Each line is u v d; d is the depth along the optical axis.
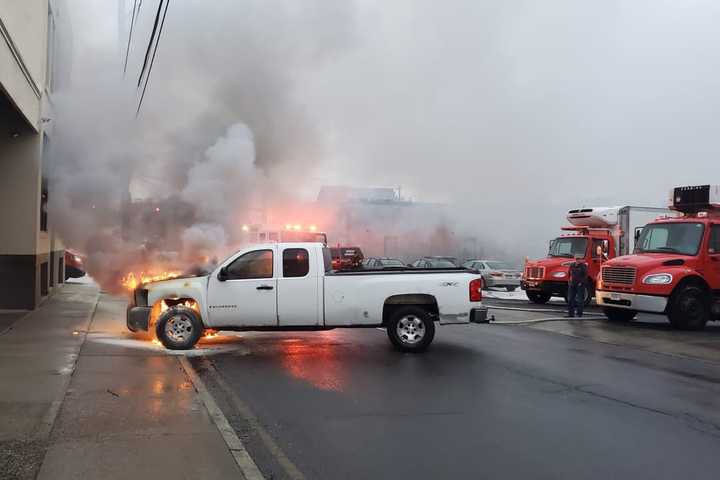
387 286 9.38
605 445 5.14
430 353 9.46
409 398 6.62
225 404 6.25
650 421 5.89
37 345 9.02
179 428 5.27
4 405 5.78
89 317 12.12
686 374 8.29
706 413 6.22
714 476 4.46
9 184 12.66
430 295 9.39
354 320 9.38
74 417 5.52
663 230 14.19
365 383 7.30
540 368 8.45
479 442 5.17
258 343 10.19
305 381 7.36
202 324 9.30
